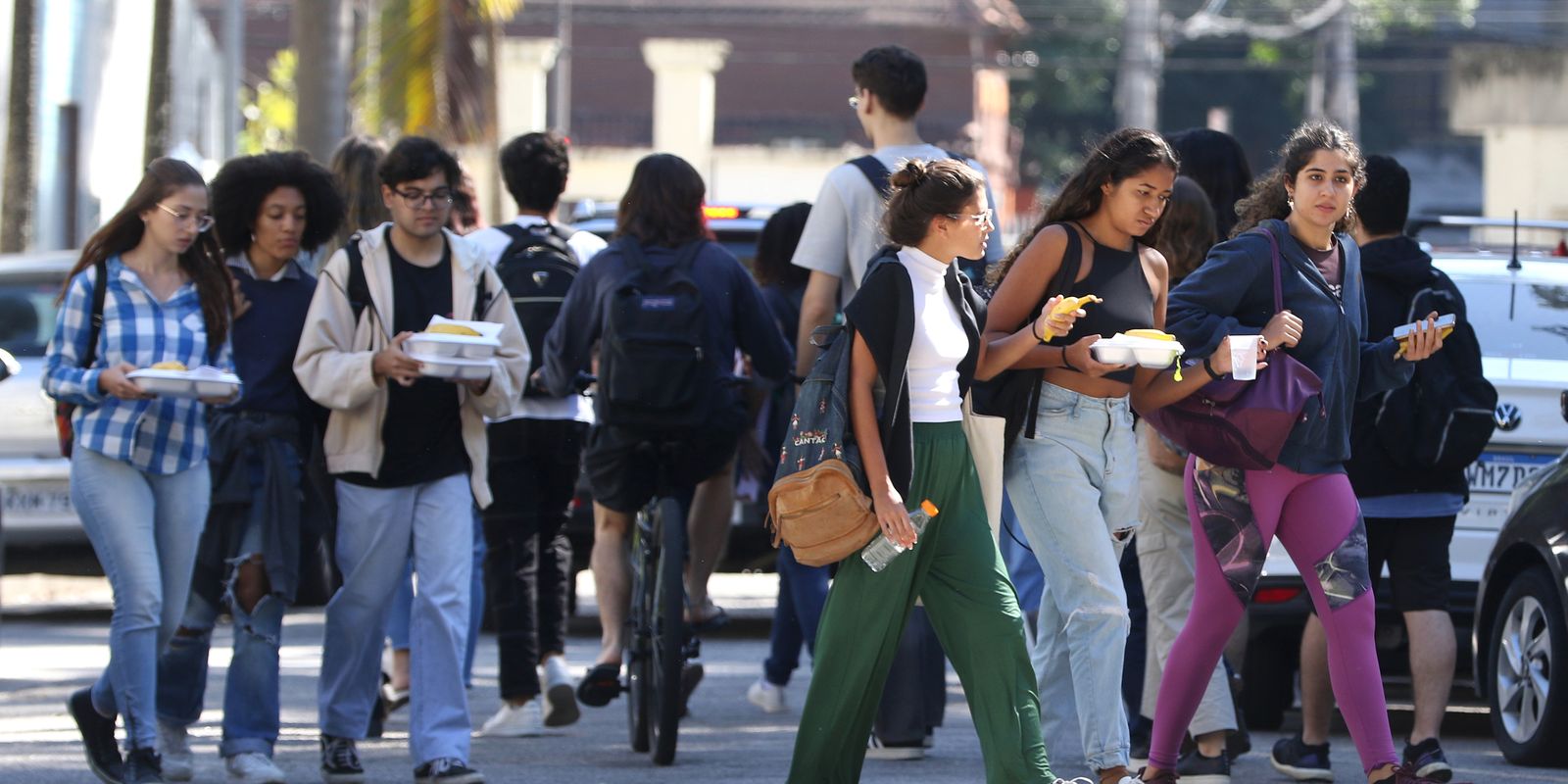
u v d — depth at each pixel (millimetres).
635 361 30109
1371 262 28750
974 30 195500
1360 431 27859
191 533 27203
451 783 26688
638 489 31141
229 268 27953
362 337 27281
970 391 24062
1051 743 26656
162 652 28016
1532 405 34000
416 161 27188
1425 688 27750
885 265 22719
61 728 33531
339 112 72875
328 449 27312
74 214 103438
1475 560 33906
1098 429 24172
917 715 30141
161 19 82438
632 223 31203
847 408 22547
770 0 199375
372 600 27578
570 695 33000
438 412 27406
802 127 197875
